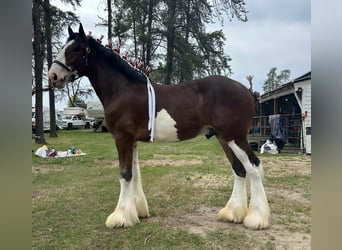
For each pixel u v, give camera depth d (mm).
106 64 3146
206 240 2688
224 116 2928
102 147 10781
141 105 3027
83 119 27672
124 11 15109
